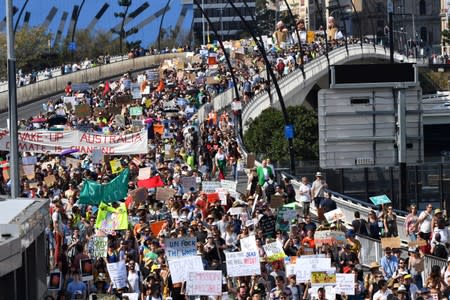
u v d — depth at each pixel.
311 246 38.34
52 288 32.59
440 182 66.75
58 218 36.34
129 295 32.53
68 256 35.31
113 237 38.22
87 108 79.00
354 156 56.62
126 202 44.53
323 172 67.25
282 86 114.75
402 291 34.59
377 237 44.78
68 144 59.94
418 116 57.38
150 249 36.94
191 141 67.88
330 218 41.47
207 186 49.25
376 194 66.88
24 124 76.69
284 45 153.25
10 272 21.66
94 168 56.09
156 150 64.50
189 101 92.25
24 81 122.38
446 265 37.25
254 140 105.69
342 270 36.72
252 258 34.16
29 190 47.22
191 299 33.62
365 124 56.44
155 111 83.31
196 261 33.78
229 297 34.44
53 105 94.25
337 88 56.06
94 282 34.94
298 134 109.69
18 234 21.48
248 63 123.94
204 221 41.56
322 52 150.50
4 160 59.97
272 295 34.22
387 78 55.75
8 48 38.03
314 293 33.94
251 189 52.41
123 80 104.44
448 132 173.75
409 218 44.66
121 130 71.75
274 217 41.34
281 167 72.38
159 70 119.69
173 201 43.50
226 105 99.62
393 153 56.75
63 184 49.56
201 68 117.62
